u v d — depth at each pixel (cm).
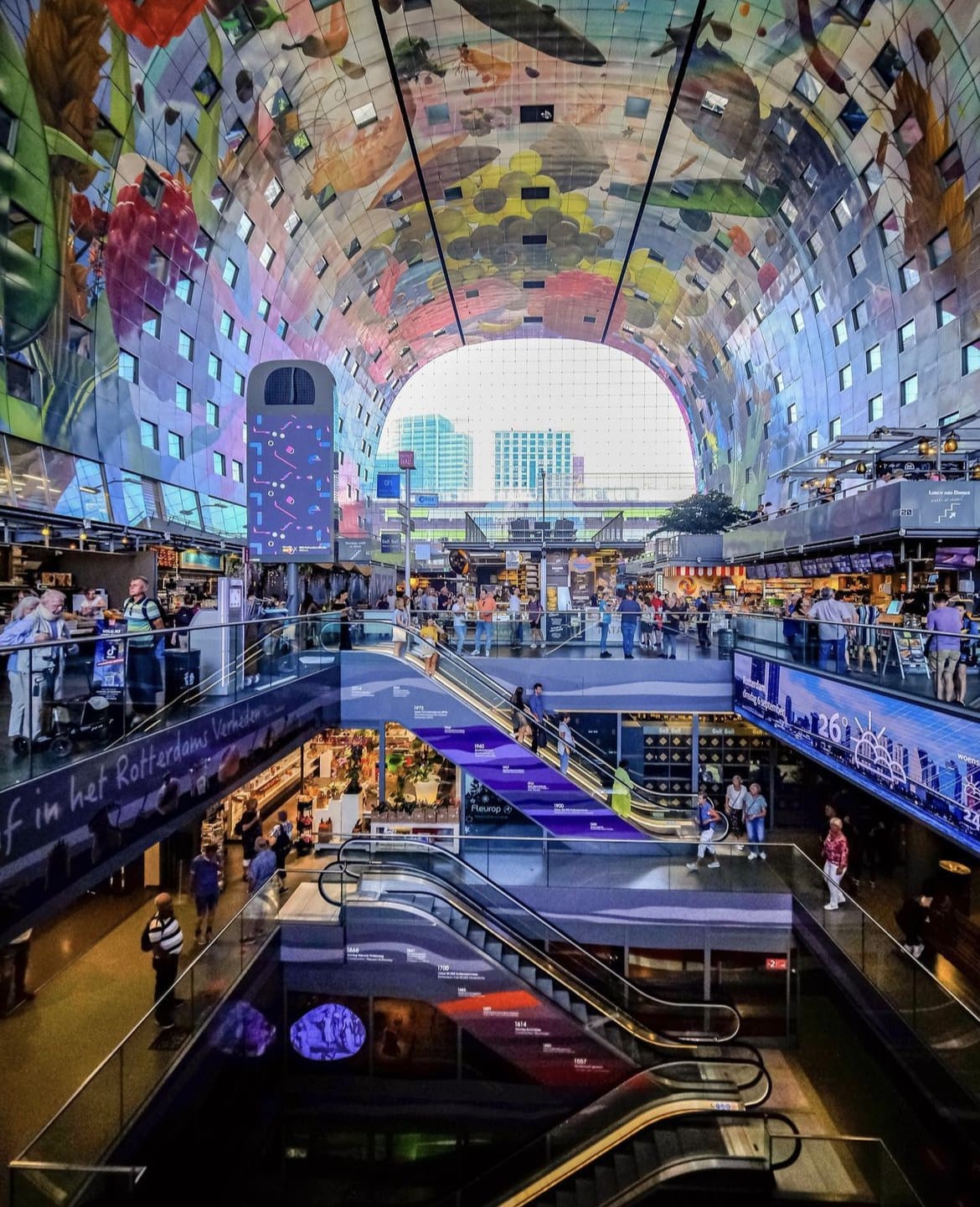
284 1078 1079
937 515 1394
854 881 1374
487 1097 1063
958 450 1759
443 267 3600
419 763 1712
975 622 1055
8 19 1338
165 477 2145
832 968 1025
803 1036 1128
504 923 1122
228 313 2502
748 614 1556
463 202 2909
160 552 2000
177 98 1772
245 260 2484
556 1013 1066
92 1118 611
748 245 2772
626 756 1723
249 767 1026
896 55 1656
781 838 1603
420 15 1806
